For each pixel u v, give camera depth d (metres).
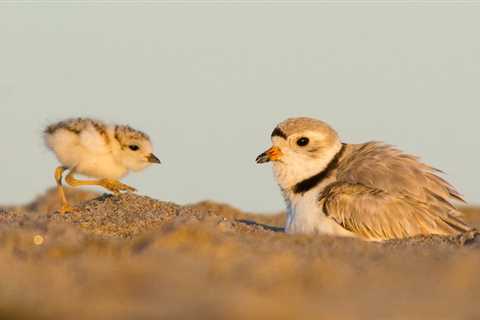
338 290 7.91
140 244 10.34
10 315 6.74
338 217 12.95
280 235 11.88
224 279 8.16
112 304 7.10
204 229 10.67
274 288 7.84
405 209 12.86
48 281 7.98
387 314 7.05
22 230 11.40
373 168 13.22
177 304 7.06
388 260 9.68
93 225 13.17
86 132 15.51
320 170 13.47
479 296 7.74
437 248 11.35
